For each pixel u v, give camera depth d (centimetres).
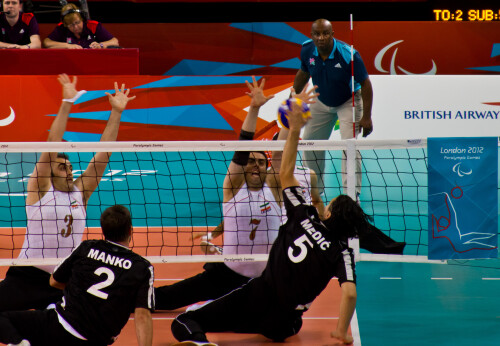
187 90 4472
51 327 1522
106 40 4644
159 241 2817
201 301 2044
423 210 3306
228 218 1975
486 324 1894
